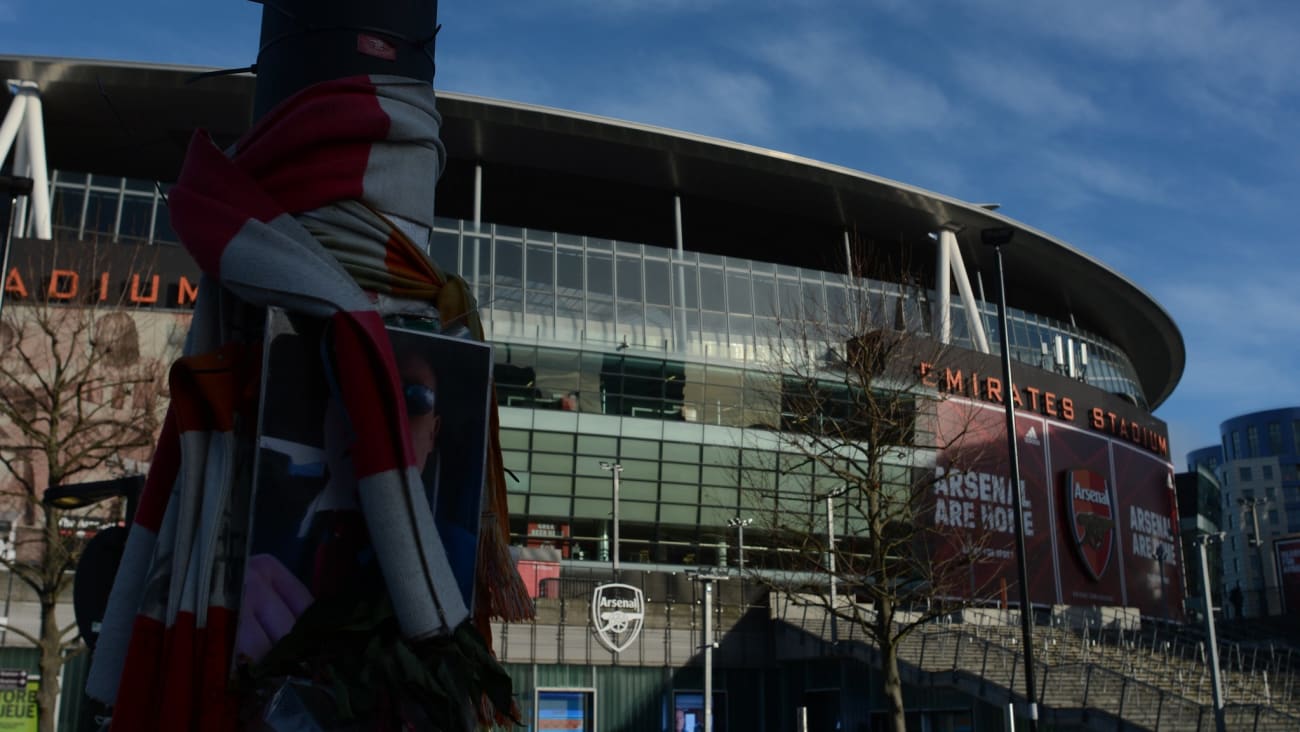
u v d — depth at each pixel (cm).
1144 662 4825
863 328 3616
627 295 5938
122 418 4131
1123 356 8469
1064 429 6850
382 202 447
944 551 5600
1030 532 6438
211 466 407
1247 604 14362
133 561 421
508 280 5750
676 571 5600
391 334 420
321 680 384
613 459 5697
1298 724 3559
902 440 3412
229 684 379
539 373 5675
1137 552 7200
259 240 408
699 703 4600
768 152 6269
